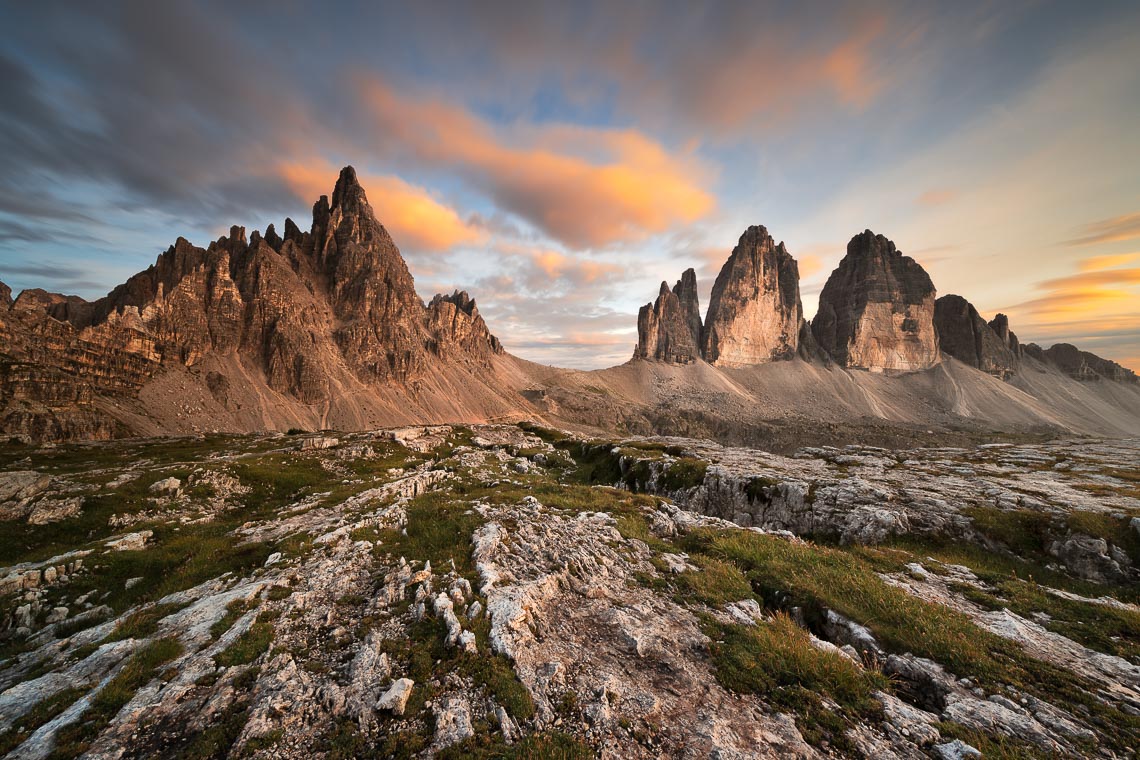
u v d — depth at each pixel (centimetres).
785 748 1004
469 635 1313
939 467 5528
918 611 1730
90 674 1258
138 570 2469
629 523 2647
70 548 3341
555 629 1455
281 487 5016
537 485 3812
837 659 1362
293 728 1010
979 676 1341
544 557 1966
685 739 1019
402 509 2761
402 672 1192
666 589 1845
